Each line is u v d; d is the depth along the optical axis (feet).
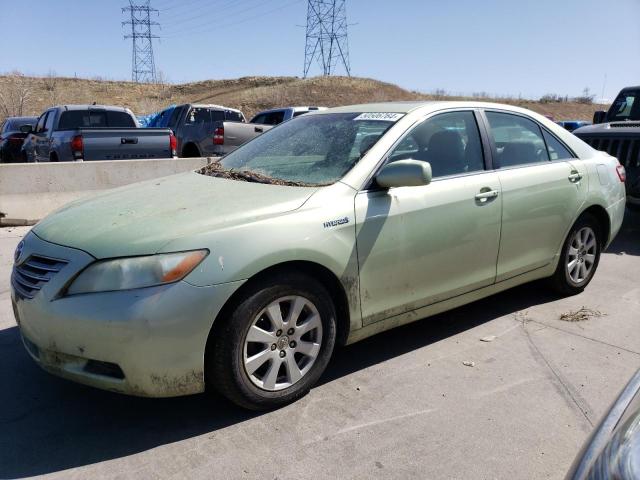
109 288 9.51
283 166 13.24
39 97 152.76
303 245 10.62
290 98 174.29
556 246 16.12
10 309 16.44
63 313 9.62
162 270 9.49
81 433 10.38
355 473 9.25
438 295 13.29
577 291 17.52
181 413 11.01
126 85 182.50
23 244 11.35
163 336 9.45
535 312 16.20
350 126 13.70
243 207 10.78
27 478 9.14
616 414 6.10
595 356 13.46
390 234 12.00
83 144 34.94
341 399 11.46
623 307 16.66
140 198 11.91
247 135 47.03
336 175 12.12
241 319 10.14
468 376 12.43
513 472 9.30
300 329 11.06
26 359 13.28
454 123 14.05
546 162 15.88
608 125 26.96
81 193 29.35
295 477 9.15
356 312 11.82
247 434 10.28
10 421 10.75
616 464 5.12
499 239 14.23
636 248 24.08
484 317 15.83
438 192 12.87
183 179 13.55
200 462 9.52
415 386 12.00
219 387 10.37
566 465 9.48
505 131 15.17
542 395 11.67
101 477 9.15
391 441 10.09
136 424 10.66
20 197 27.76
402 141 12.79
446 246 13.04
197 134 48.37
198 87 195.42
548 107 200.03
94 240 10.03
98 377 9.75
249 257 10.02
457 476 9.20
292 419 10.75
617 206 17.92
